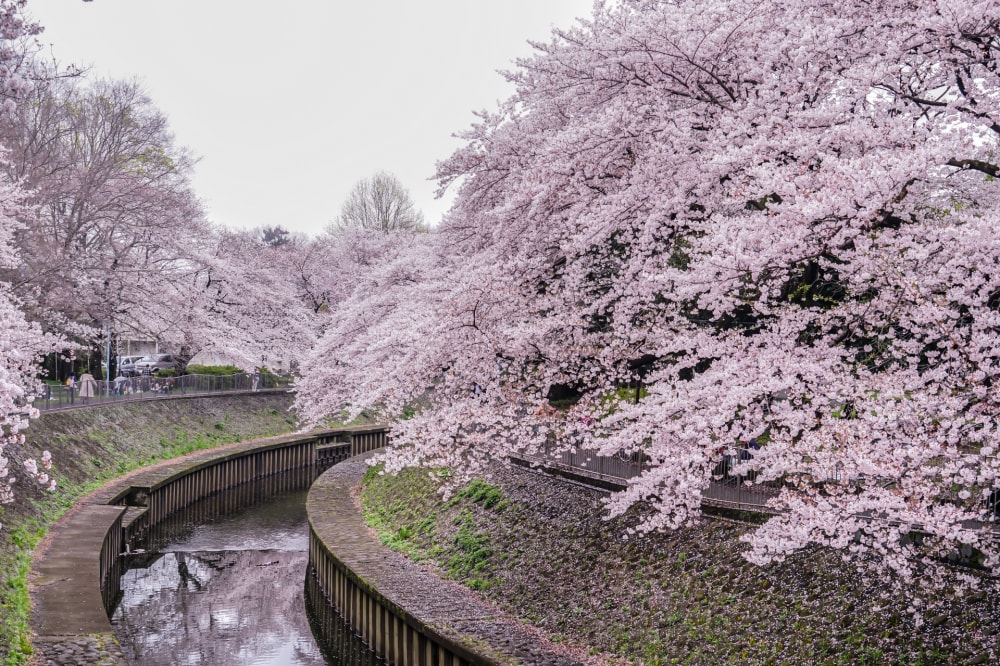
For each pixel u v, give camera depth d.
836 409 8.91
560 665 11.77
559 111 14.34
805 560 11.30
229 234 45.44
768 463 8.58
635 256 11.99
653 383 12.25
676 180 10.88
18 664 11.25
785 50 10.69
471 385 13.67
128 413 31.47
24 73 11.30
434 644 13.40
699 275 8.65
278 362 42.22
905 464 7.58
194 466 29.95
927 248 7.99
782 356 8.88
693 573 12.54
